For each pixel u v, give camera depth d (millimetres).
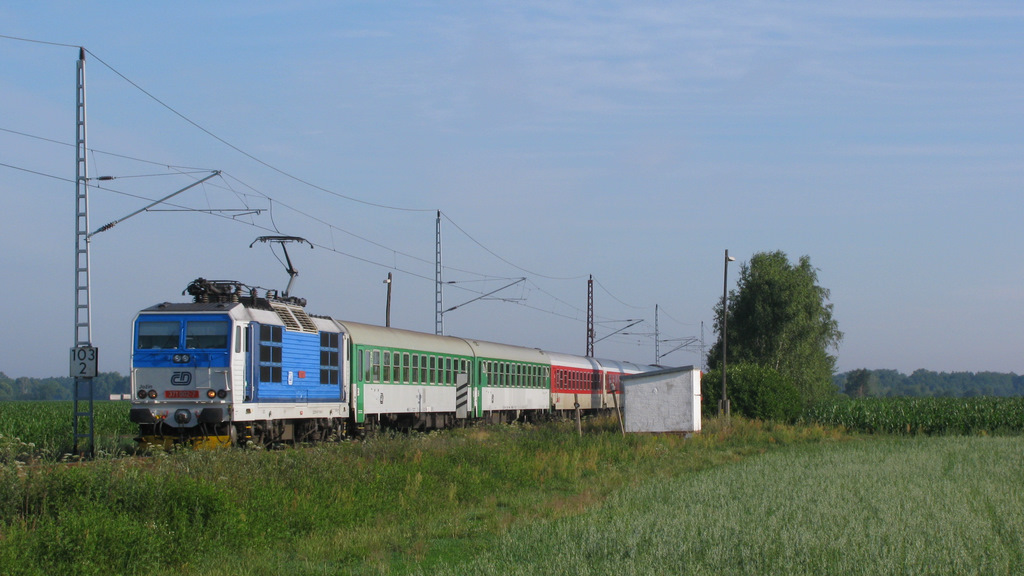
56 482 13180
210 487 13859
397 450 22391
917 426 52219
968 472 23266
